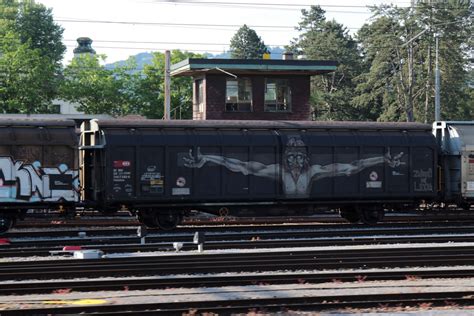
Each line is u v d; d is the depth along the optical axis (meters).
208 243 25.16
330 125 32.41
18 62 74.31
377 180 32.56
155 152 29.81
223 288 17.88
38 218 34.62
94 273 19.33
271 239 27.17
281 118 47.38
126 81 83.19
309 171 31.69
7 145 27.89
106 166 29.27
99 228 31.11
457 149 33.56
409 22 81.31
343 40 106.50
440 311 15.40
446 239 26.67
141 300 16.62
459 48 85.88
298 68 46.31
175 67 48.97
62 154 28.58
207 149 30.45
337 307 15.77
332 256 22.11
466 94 88.75
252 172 31.00
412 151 33.00
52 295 17.03
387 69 84.88
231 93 46.88
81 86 80.19
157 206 30.06
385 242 26.08
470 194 33.53
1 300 16.45
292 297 16.19
